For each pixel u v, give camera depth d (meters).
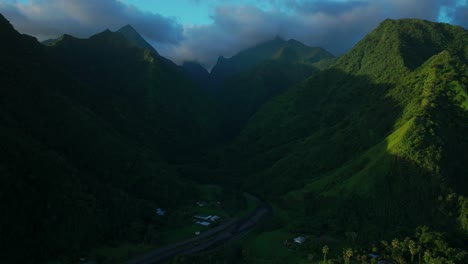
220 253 117.00
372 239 117.62
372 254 110.88
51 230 108.00
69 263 103.06
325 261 107.69
